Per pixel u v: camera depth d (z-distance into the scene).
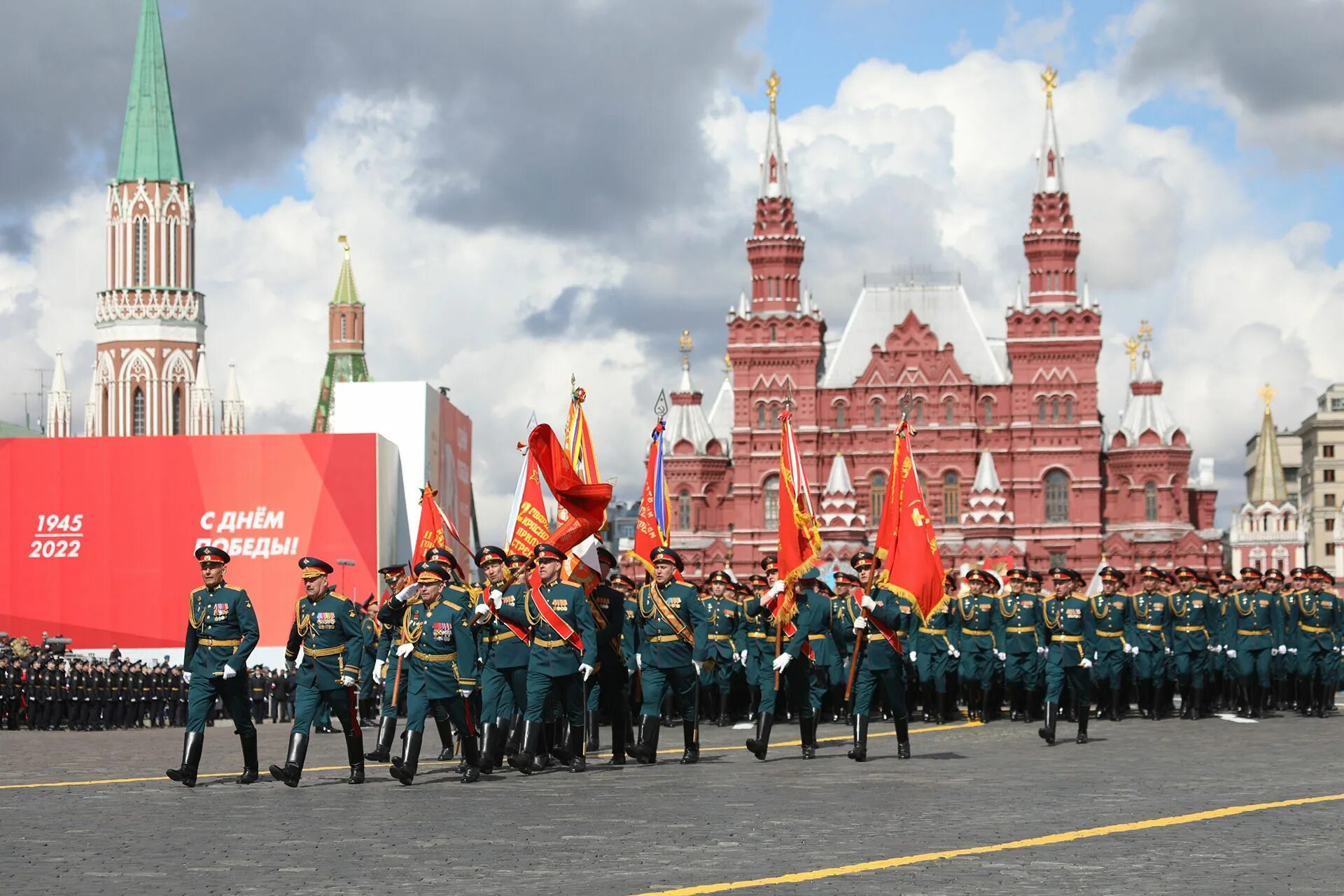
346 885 17.11
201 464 84.50
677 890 16.61
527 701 29.20
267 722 68.81
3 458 84.88
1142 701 47.03
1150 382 173.88
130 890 16.91
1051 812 22.61
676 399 179.25
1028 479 169.88
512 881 17.23
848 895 16.28
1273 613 45.91
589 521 31.95
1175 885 16.73
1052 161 174.00
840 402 174.00
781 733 42.75
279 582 83.69
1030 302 173.25
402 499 89.38
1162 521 171.50
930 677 46.00
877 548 32.91
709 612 41.16
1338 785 26.02
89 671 64.94
